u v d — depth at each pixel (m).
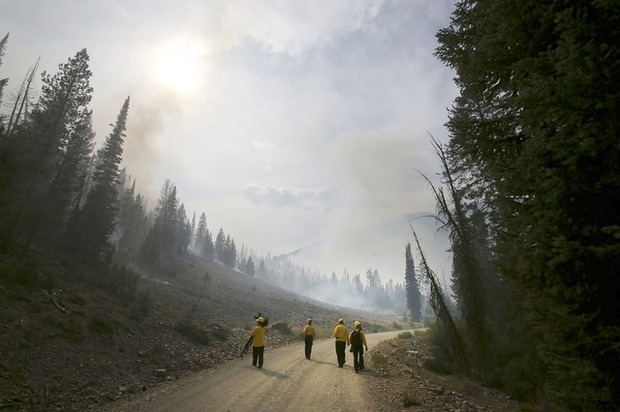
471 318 15.30
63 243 27.11
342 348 13.52
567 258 3.91
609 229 3.43
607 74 3.50
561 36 3.91
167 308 23.27
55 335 11.05
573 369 3.97
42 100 28.53
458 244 16.31
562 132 3.96
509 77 5.64
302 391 9.27
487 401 10.52
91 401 8.42
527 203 4.77
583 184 3.88
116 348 12.45
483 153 6.07
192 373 12.34
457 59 6.65
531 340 11.49
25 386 8.19
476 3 6.21
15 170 20.70
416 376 12.67
